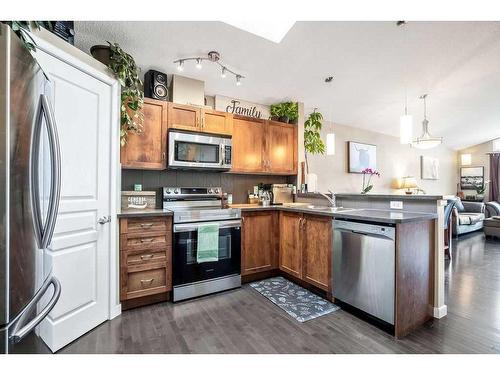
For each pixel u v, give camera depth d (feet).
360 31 7.63
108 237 6.75
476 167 23.75
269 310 7.20
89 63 6.09
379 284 6.19
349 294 6.98
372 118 15.66
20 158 3.21
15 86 3.08
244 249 9.24
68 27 5.81
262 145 11.04
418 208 7.32
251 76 9.78
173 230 7.80
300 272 8.80
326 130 15.74
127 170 9.18
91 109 6.22
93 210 6.28
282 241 9.78
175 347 5.48
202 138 9.20
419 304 6.36
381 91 11.96
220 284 8.53
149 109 8.56
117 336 5.90
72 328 5.67
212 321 6.59
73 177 5.74
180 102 9.37
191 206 9.72
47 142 3.99
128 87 7.56
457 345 5.50
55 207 3.83
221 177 11.12
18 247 3.15
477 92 12.55
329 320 6.63
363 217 6.56
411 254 6.16
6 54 2.93
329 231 7.66
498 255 12.86
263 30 7.33
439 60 9.50
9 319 2.97
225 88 10.62
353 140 16.99
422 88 11.87
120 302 7.09
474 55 9.27
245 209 9.23
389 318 5.95
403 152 20.11
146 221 7.46
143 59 8.43
